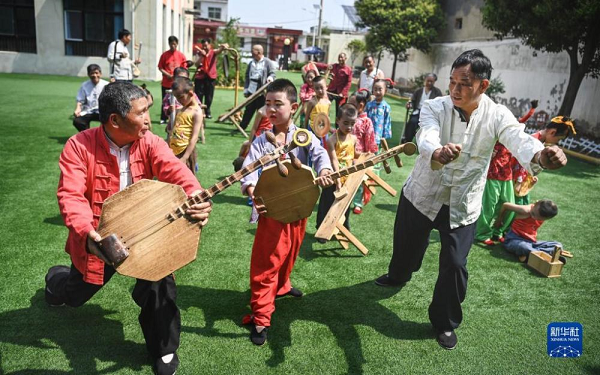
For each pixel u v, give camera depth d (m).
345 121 4.70
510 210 4.94
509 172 4.94
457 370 3.01
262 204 3.02
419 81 22.86
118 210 2.39
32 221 4.88
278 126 3.29
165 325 2.72
